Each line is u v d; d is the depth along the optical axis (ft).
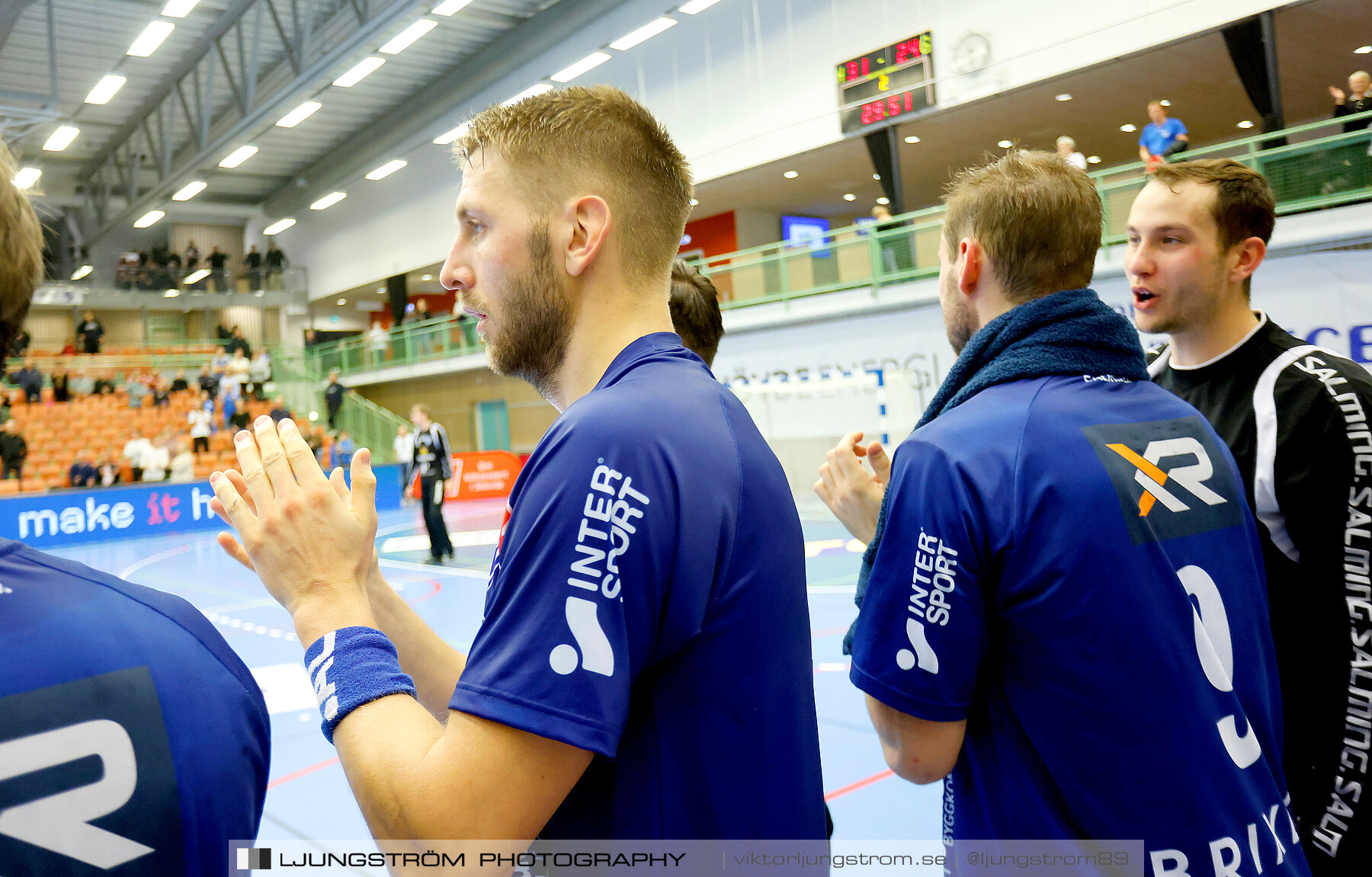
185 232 101.86
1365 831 4.95
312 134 82.33
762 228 73.51
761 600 3.05
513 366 3.48
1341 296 31.81
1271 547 5.43
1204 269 5.58
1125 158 66.80
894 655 3.81
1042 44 43.62
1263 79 37.76
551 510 2.70
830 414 49.55
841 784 11.53
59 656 2.22
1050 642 3.64
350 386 87.20
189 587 32.89
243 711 2.58
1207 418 5.81
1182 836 3.54
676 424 2.92
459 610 25.57
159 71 69.36
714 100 58.13
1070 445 3.74
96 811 2.16
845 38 51.13
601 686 2.56
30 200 2.50
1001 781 3.84
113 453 65.82
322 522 2.99
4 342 2.42
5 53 63.98
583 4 57.47
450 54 68.54
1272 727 4.05
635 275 3.38
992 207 4.22
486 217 3.32
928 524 3.80
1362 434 5.10
